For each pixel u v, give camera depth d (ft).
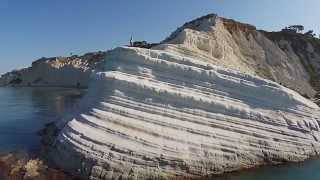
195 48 171.22
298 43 289.33
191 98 106.73
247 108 112.16
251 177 94.63
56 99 295.89
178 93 106.32
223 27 238.68
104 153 91.97
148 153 92.68
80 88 428.15
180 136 98.99
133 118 100.89
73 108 128.88
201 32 194.90
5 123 175.11
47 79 505.25
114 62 117.08
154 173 90.63
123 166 90.12
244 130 106.73
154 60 112.57
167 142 96.58
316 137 115.34
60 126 121.90
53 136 118.83
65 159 97.19
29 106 250.98
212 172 96.07
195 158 95.76
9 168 96.78
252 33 261.65
